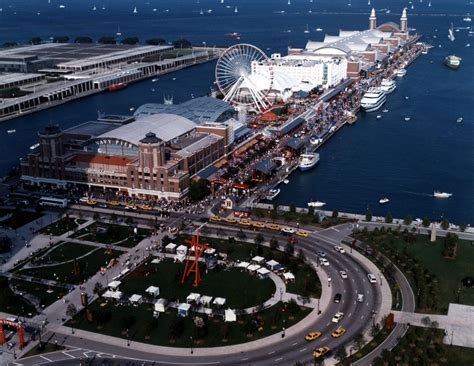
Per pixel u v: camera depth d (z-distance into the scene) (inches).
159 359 7716.5
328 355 7716.5
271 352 7815.0
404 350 7751.0
